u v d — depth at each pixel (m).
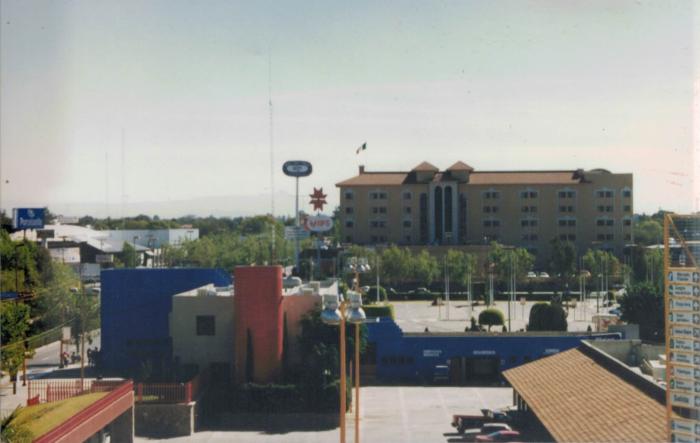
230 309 50.06
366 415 47.03
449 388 55.53
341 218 126.38
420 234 125.69
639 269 103.50
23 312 51.19
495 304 103.31
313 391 46.12
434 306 101.88
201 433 43.22
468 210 127.56
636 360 44.06
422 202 125.88
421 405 49.69
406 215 125.94
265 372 48.41
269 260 114.38
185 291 57.12
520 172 131.88
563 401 36.22
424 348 58.19
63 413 34.03
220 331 49.94
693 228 25.44
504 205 127.38
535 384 40.91
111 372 54.72
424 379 57.94
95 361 56.72
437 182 125.38
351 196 126.38
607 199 126.38
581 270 112.31
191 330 50.16
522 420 41.75
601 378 37.41
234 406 46.22
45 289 67.88
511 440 38.06
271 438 42.12
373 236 125.88
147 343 56.78
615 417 30.97
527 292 111.06
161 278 57.31
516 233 127.50
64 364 58.44
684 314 25.11
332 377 47.88
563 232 126.94
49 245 105.38
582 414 33.25
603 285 109.75
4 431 30.14
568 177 129.00
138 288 57.38
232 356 49.78
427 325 82.94
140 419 42.97
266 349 48.50
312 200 95.81
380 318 61.91
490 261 107.06
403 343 58.31
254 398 46.22
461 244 123.75
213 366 49.78
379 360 58.19
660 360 39.75
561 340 58.34
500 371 58.12
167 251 121.69
